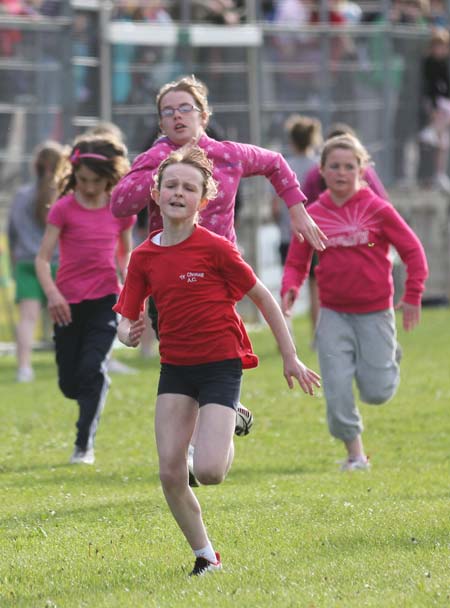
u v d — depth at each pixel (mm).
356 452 25703
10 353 49438
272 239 56500
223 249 16875
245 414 18578
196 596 15320
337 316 25750
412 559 16969
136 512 21031
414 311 25781
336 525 19391
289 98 55906
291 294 25797
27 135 50094
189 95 20875
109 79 52031
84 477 24672
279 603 14875
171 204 16750
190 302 16812
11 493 23031
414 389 36000
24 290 41219
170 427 16828
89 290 26297
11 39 49688
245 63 54719
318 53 56500
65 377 26766
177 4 55469
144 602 15227
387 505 20844
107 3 51781
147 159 20844
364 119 57938
